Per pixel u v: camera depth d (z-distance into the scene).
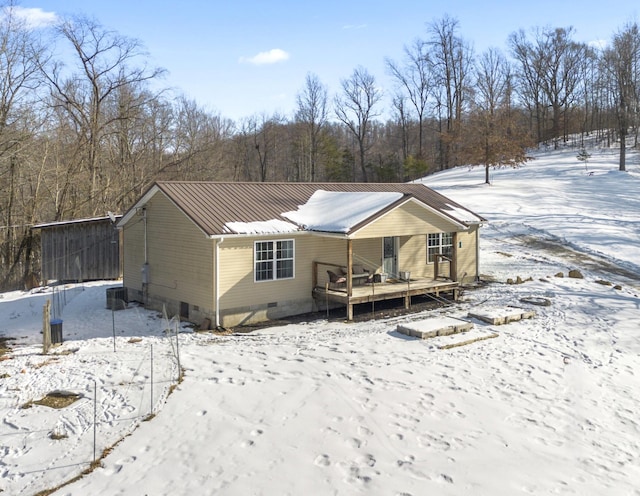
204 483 7.79
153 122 42.72
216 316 16.44
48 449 8.94
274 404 10.23
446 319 15.91
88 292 23.08
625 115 54.72
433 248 22.42
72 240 26.45
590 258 27.16
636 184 46.50
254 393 10.75
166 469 8.20
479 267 25.41
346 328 16.19
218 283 16.47
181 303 18.08
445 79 70.06
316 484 7.64
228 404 10.30
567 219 35.03
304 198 21.34
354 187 24.56
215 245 16.38
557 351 13.60
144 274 19.58
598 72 77.88
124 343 14.72
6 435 9.45
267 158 70.69
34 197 30.83
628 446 9.02
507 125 51.50
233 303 16.83
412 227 18.98
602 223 33.88
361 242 20.17
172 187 18.59
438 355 13.01
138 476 8.05
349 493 7.41
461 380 11.46
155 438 9.16
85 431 9.52
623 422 9.91
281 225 17.83
